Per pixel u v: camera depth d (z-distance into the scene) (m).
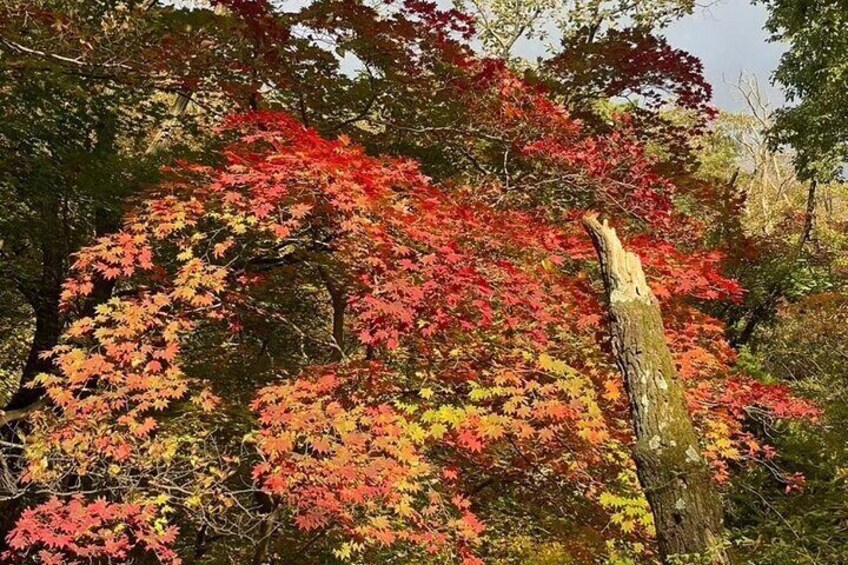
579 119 10.72
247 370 7.84
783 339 13.38
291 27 7.99
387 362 6.80
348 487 4.99
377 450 5.26
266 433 5.23
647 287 4.12
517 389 5.55
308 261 6.83
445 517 5.98
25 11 6.83
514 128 9.08
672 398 3.81
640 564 6.55
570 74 11.52
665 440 3.71
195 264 5.73
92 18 8.09
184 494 6.04
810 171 12.04
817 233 15.53
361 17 7.92
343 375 5.89
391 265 5.62
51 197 8.91
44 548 5.59
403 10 8.19
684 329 7.25
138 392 5.68
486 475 7.29
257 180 5.47
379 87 8.54
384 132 9.77
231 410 6.48
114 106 9.41
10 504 7.99
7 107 8.44
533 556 6.82
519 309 6.07
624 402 6.20
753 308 13.31
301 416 5.21
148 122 9.85
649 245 7.32
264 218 5.83
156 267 6.29
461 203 6.79
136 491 5.41
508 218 6.86
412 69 8.47
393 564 6.72
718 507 3.63
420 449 5.88
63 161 8.85
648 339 3.94
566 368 5.66
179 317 5.98
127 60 7.31
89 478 6.01
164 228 5.52
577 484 6.86
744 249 12.30
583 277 7.14
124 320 5.57
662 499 3.63
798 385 12.09
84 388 5.38
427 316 5.69
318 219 5.88
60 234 9.40
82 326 5.63
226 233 6.98
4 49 7.34
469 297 5.67
